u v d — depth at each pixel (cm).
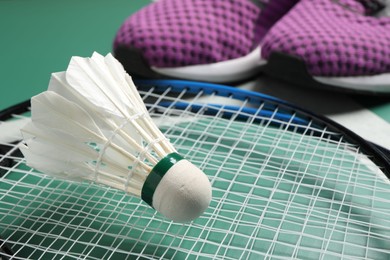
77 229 42
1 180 44
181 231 43
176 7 60
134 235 43
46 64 62
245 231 43
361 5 60
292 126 50
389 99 57
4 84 59
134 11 74
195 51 57
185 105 52
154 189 38
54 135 39
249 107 53
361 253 42
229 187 45
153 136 40
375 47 56
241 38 60
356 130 54
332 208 45
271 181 47
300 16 60
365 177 47
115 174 40
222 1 61
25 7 75
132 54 56
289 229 43
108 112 39
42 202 44
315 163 48
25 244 41
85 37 67
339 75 55
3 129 50
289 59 55
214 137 50
